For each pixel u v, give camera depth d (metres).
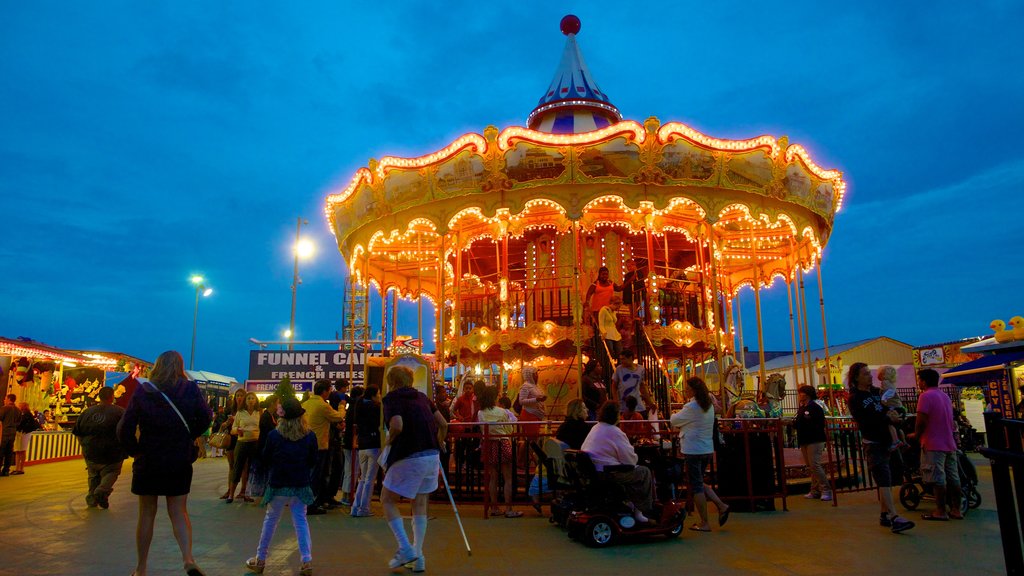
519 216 15.70
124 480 13.82
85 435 9.77
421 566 5.95
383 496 6.07
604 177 13.30
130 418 5.40
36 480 14.43
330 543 7.26
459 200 14.19
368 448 9.06
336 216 16.83
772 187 13.88
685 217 15.99
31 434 19.00
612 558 6.49
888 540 7.18
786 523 8.30
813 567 6.05
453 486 11.39
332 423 10.28
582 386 11.49
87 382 26.09
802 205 14.66
